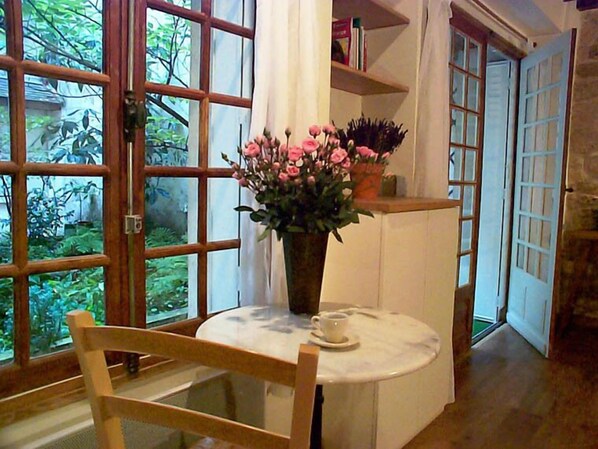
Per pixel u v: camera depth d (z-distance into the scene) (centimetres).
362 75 233
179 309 184
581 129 416
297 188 147
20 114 135
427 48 264
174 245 176
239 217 196
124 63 155
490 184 437
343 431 220
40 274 143
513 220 424
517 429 247
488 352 359
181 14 169
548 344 347
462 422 254
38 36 141
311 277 161
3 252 137
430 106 265
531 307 380
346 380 116
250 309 170
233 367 82
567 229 421
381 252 207
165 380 166
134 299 163
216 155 194
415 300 232
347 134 230
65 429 133
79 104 149
